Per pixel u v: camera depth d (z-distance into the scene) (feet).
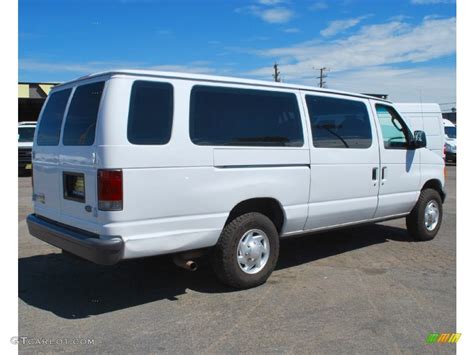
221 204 15.28
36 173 17.22
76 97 15.05
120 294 15.97
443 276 18.03
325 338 12.57
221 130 15.39
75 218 14.67
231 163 15.47
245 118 16.10
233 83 15.94
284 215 17.29
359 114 20.38
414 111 45.27
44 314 14.20
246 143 15.98
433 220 24.34
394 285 16.94
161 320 13.75
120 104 13.34
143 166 13.56
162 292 16.17
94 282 17.25
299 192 17.62
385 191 21.34
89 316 14.06
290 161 17.22
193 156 14.55
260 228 16.48
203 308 14.69
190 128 14.61
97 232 13.55
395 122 22.26
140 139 13.58
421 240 24.00
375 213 21.16
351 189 19.67
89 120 14.08
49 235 15.57
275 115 17.02
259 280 16.57
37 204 17.25
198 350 11.88
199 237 14.84
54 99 16.62
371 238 24.66
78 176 14.49
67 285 16.89
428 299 15.51
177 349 11.93
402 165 22.17
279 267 19.27
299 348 12.00
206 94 15.19
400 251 21.95
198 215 14.78
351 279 17.65
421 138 22.59
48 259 20.20
